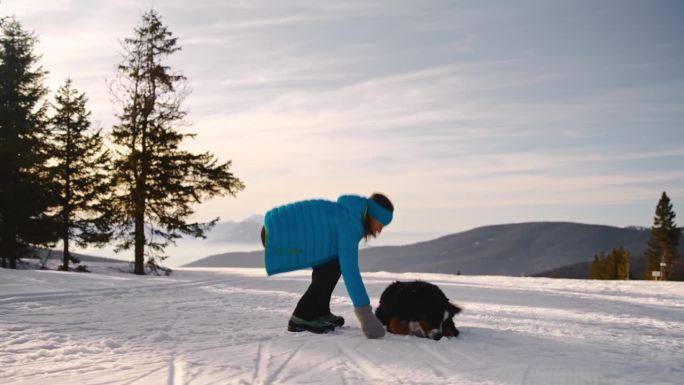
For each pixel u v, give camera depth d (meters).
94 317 7.00
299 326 5.86
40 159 23.44
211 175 23.88
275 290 13.00
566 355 4.87
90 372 3.91
